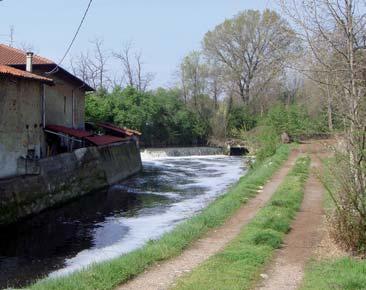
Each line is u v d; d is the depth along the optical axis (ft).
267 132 138.41
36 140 86.99
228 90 235.61
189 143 233.76
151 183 112.78
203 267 33.55
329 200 57.82
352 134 33.99
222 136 232.73
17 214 68.59
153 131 217.15
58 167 84.74
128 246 54.49
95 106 172.76
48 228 65.36
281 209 53.36
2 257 51.26
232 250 37.52
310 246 39.27
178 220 69.00
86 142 108.06
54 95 105.50
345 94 34.22
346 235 35.83
